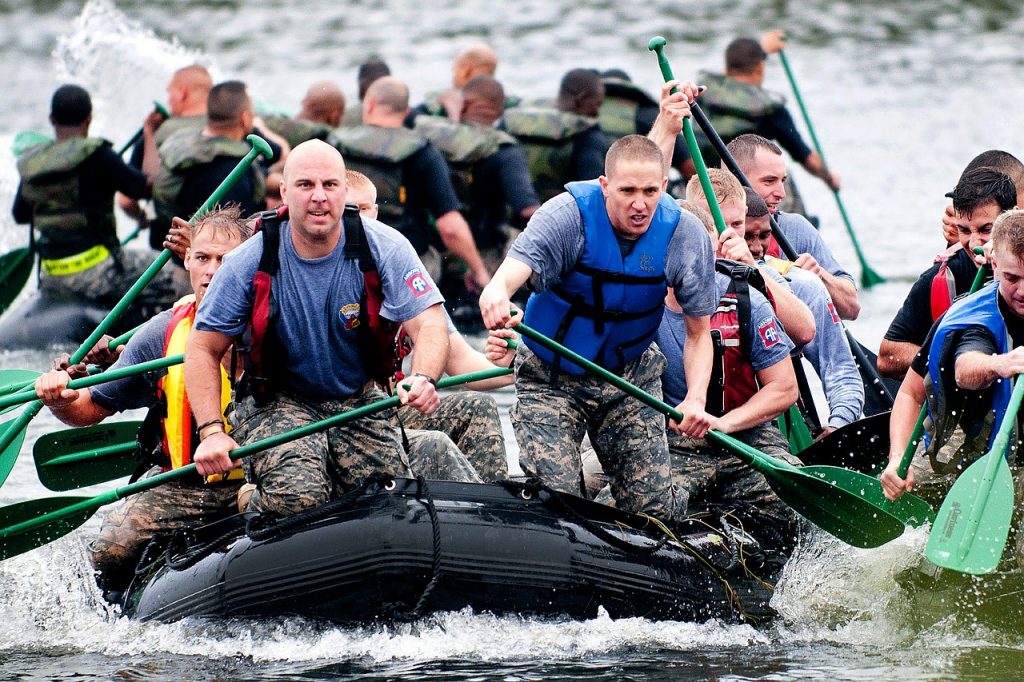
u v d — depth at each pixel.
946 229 24.64
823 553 20.78
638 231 18.55
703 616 18.83
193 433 20.39
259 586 17.95
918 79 84.56
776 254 28.14
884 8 110.56
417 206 41.62
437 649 17.66
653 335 19.61
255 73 85.31
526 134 44.25
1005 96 79.00
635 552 18.66
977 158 23.44
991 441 19.19
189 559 18.77
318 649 17.69
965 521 17.97
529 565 18.02
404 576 17.73
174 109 42.28
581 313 19.12
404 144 40.66
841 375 23.86
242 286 18.08
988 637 19.11
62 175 39.34
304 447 18.77
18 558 21.50
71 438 22.36
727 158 25.83
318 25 103.25
